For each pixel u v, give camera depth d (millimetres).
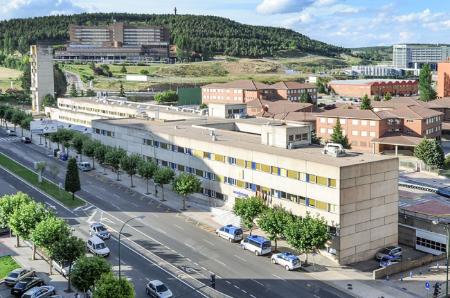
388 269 83562
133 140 143500
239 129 146875
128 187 133250
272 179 101312
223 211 110312
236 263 86688
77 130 193250
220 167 114500
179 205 118062
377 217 92688
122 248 92750
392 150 188750
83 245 75750
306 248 84312
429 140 163500
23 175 145375
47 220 79062
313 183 92188
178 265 85625
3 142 197500
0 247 92875
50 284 77750
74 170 121812
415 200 117188
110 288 63500
